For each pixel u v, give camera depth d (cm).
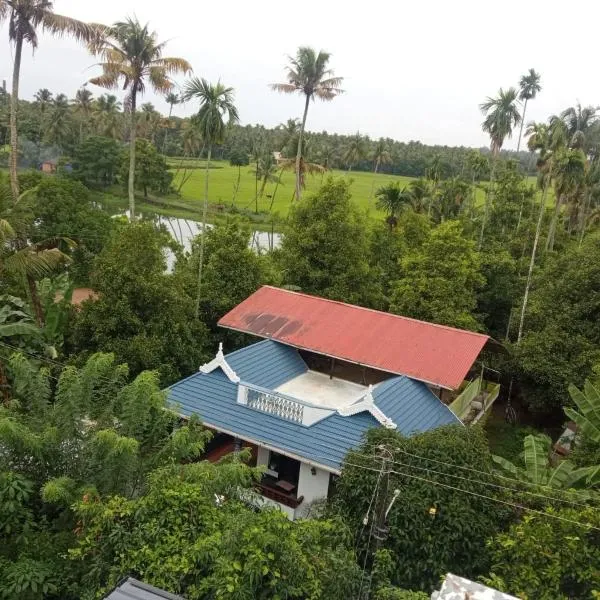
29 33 2936
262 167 9150
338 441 1590
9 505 1048
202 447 1280
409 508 1248
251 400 1731
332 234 2988
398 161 15050
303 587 951
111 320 1972
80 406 1240
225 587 892
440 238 2969
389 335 2094
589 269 2547
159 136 13862
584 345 2434
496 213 5262
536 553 1155
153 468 1221
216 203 9131
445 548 1226
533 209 5359
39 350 2067
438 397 2002
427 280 2889
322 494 1617
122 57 3253
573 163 3444
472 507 1285
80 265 3588
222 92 2564
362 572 1117
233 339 2511
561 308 2594
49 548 1053
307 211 3089
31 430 1216
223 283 2588
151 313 2069
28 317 2075
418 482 1290
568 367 2412
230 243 2711
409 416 1720
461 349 2005
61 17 2956
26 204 1934
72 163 9019
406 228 3828
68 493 1065
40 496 1159
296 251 3056
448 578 890
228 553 930
